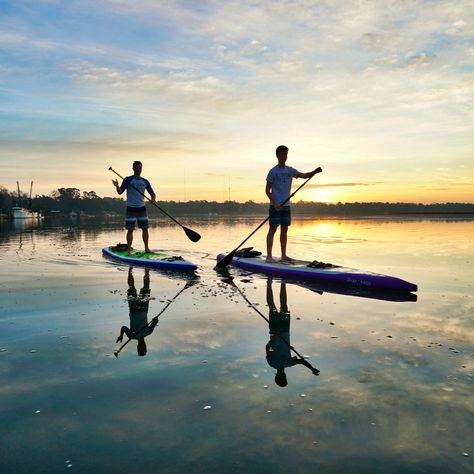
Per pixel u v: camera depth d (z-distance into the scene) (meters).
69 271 6.72
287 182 7.24
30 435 1.87
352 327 3.53
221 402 2.17
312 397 2.22
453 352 2.89
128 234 8.48
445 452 1.73
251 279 6.11
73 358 2.80
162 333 3.35
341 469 1.63
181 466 1.65
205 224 24.09
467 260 7.73
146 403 2.16
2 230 19.84
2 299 4.61
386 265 7.20
